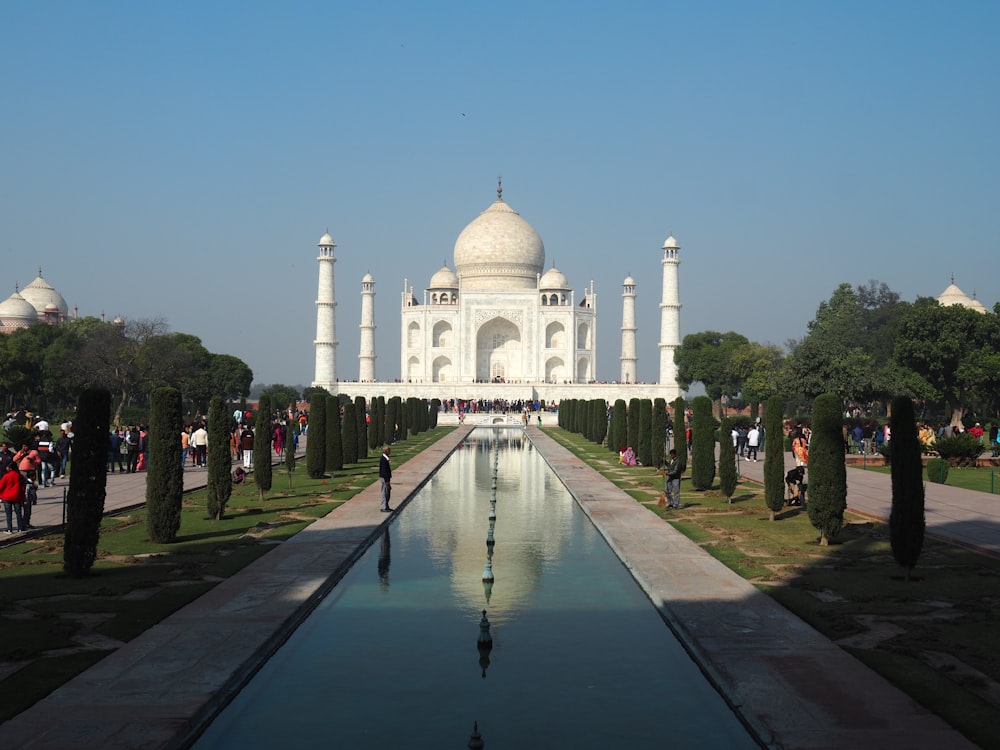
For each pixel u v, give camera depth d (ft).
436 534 134.00
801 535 126.41
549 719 61.46
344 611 88.58
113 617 81.61
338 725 60.54
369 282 636.89
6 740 54.70
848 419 312.91
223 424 142.82
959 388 420.77
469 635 80.48
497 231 643.86
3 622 79.77
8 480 122.72
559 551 120.26
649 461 232.73
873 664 68.74
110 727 56.75
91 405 99.04
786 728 56.65
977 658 69.56
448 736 58.95
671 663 72.59
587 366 629.92
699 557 110.42
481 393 570.46
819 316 651.66
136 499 161.17
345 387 570.46
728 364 513.04
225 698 64.08
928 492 173.99
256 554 111.86
